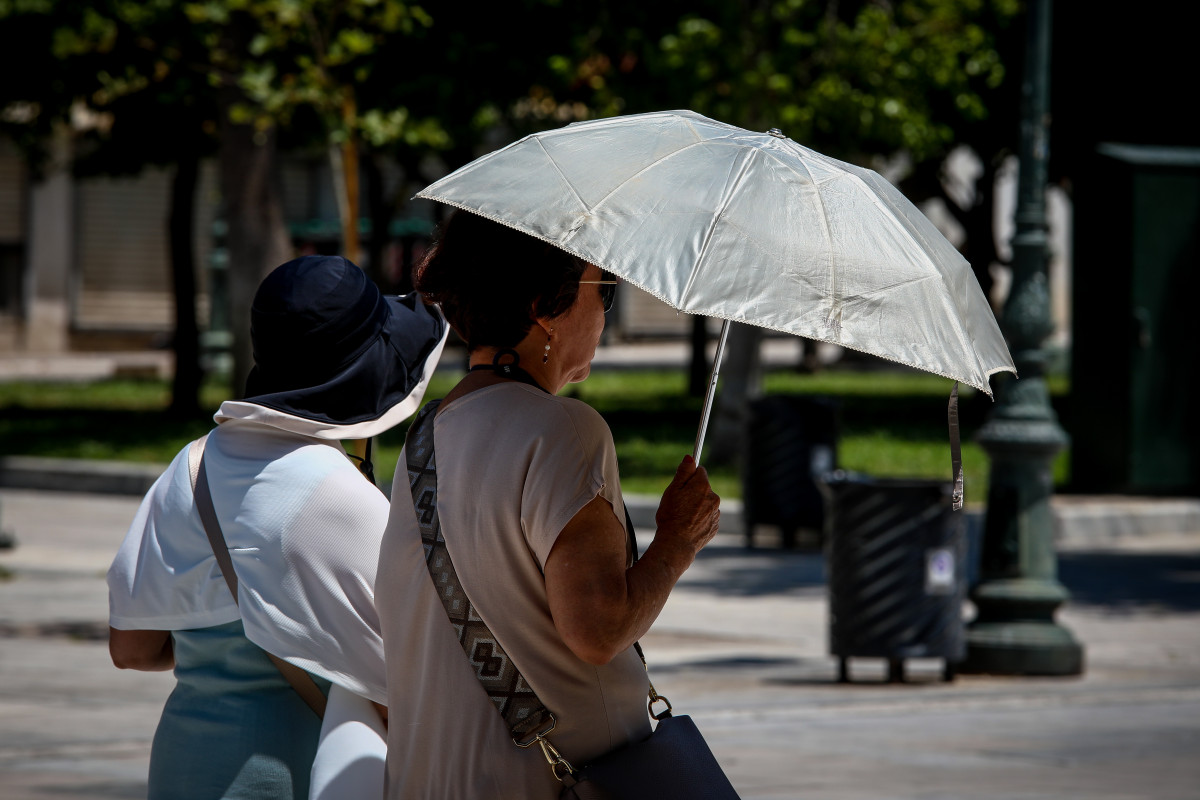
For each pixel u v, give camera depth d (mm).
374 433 7844
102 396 77062
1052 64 56812
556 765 6680
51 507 45406
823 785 17000
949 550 23250
